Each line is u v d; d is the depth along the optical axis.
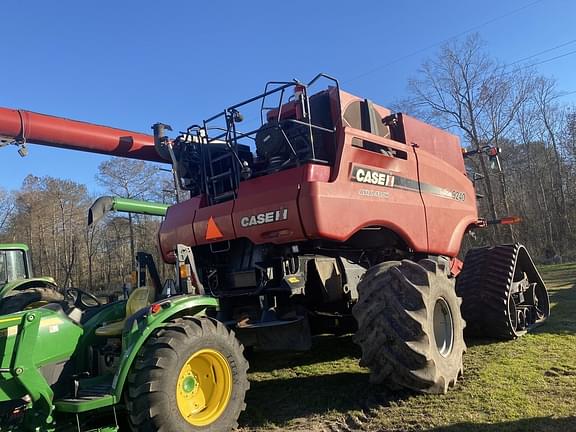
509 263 6.62
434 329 4.68
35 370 3.47
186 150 6.02
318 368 5.80
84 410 3.38
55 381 3.81
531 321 7.26
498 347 6.13
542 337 6.51
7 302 7.64
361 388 4.85
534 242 34.97
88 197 51.06
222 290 5.54
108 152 6.24
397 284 4.39
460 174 6.84
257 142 5.16
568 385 4.40
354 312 4.50
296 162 4.82
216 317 5.15
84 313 4.46
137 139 6.39
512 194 36.28
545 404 3.98
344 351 6.60
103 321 4.26
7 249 9.83
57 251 49.53
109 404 3.48
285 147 5.05
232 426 3.86
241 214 5.09
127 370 3.55
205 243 5.52
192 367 3.79
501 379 4.72
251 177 5.30
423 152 6.05
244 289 5.38
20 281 8.70
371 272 4.60
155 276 5.47
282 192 4.76
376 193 5.16
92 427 3.74
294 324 5.05
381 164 5.32
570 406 3.90
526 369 4.99
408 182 5.65
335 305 5.85
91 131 6.02
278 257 5.09
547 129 36.78
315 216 4.54
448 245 6.16
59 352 3.83
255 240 4.97
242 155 5.74
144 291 4.54
